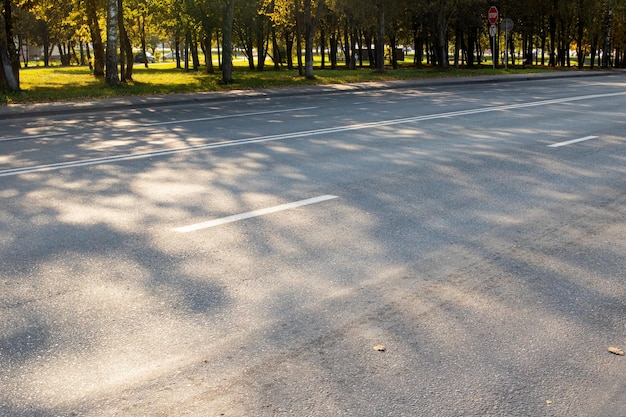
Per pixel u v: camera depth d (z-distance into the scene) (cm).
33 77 3703
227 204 674
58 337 380
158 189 744
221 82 2755
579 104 1689
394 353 360
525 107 1619
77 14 3709
